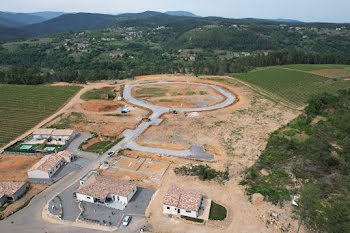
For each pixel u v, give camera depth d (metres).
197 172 61.75
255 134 82.56
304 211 42.94
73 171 63.88
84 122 94.00
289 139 76.69
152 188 56.59
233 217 47.75
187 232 44.66
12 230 45.81
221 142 77.88
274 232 44.22
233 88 139.75
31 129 90.06
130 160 68.31
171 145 76.81
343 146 63.94
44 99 120.19
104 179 55.69
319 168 61.00
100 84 152.12
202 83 153.00
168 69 198.00
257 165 64.06
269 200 51.22
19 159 70.00
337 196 50.69
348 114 77.25
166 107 110.88
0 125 92.81
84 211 49.78
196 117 98.00
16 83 151.25
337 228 37.75
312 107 95.62
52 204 52.12
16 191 53.69
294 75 159.50
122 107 111.31
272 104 111.44
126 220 46.50
